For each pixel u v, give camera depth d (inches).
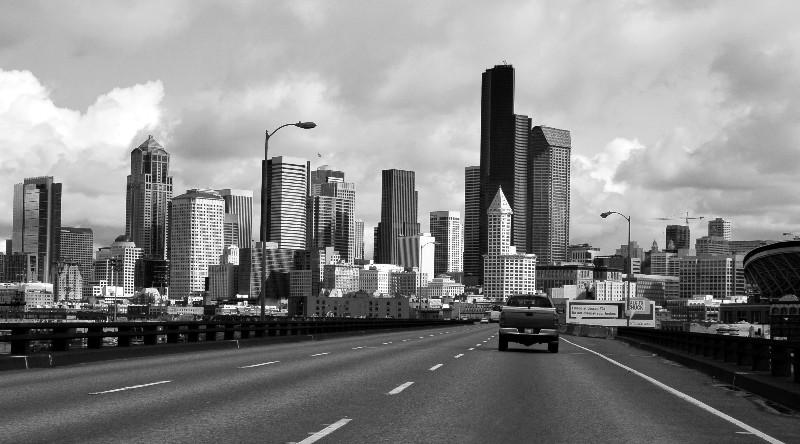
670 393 713.0
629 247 3065.9
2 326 892.6
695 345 1197.7
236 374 834.8
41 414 519.8
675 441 454.6
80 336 1036.5
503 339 1398.9
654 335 1739.7
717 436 474.3
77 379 761.6
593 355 1362.0
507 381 797.2
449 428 486.9
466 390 702.5
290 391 673.0
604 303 4638.3
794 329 1446.9
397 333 2787.9
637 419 539.2
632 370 995.9
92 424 480.1
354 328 2518.5
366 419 517.3
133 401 591.5
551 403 619.8
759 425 520.4
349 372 876.6
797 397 601.0
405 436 456.4
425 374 861.8
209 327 1439.5
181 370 883.4
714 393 717.3
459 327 4451.3
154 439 432.1
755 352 827.4
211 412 538.6
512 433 472.4
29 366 899.4
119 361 1039.0
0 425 473.7
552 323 1386.6
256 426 482.3
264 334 1726.1
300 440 437.1
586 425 508.1
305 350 1386.6
